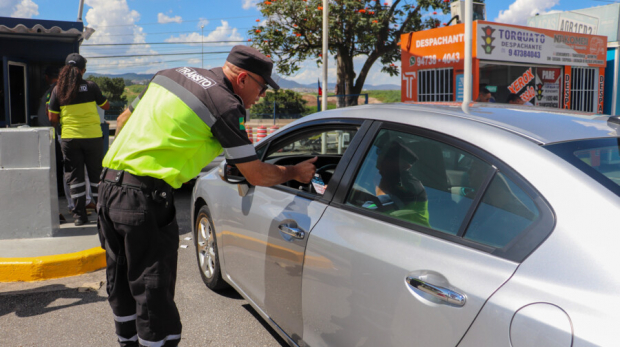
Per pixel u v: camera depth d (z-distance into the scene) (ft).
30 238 14.92
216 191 11.13
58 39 24.36
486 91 32.45
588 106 38.88
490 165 5.71
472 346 4.86
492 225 5.39
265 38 53.31
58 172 22.47
